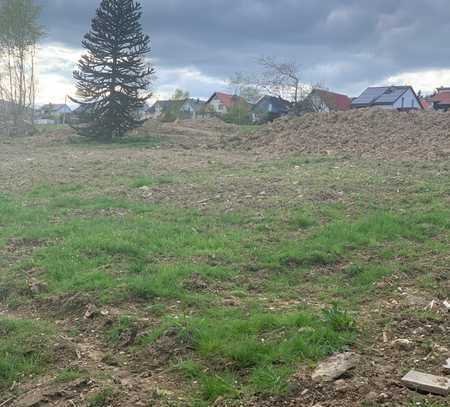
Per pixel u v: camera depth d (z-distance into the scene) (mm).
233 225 9859
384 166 14953
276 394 4340
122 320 5945
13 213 11344
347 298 6555
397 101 59031
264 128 25578
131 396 4555
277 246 8422
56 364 5320
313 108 46531
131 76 30906
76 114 32781
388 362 4734
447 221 9258
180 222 10117
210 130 35375
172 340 5406
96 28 30469
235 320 5668
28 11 38281
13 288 7199
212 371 4887
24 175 16969
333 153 18594
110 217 10609
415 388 4266
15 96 38562
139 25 31031
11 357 5348
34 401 4629
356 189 11914
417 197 10938
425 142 18000
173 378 4883
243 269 7566
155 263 7773
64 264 7738
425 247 8250
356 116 23062
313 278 7324
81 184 14797
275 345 5066
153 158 20719
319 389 4332
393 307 6051
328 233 8891
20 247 8953
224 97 82688
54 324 6234
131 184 14234
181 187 13609
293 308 6156
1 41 38094
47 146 29875
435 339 5160
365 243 8461
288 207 10742
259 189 12648
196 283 6953
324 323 5441
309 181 13109
